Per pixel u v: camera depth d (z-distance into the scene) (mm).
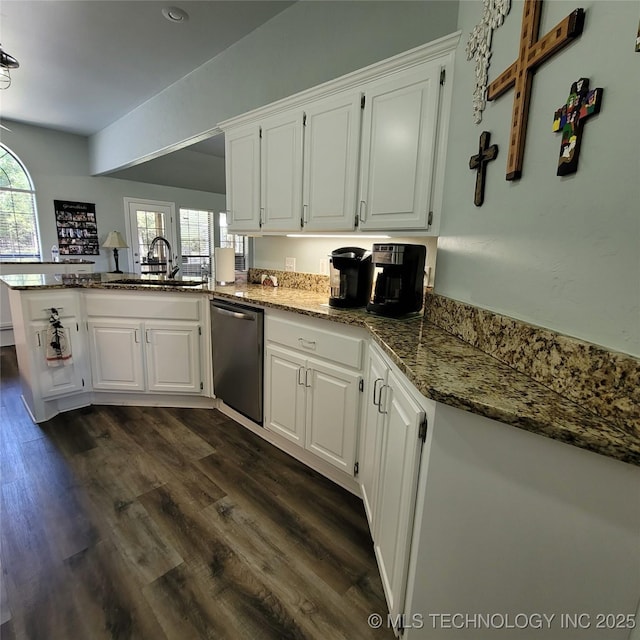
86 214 5453
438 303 1549
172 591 1272
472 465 819
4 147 4742
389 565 1167
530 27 948
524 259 988
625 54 671
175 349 2617
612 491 658
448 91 1516
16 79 3377
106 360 2656
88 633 1129
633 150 657
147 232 6102
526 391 828
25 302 2344
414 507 969
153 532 1530
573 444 656
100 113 4301
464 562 874
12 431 2340
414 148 1639
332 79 2078
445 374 932
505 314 1079
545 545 751
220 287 2697
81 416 2570
